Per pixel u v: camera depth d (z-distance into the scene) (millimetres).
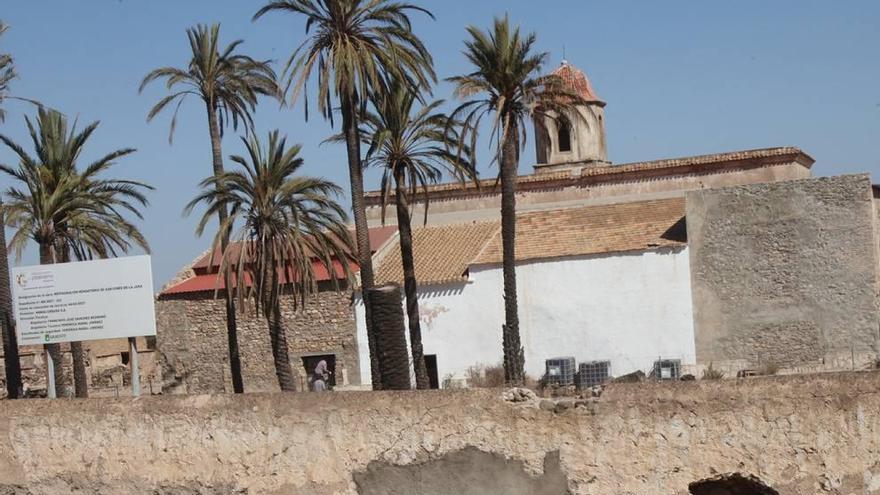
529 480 14984
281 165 34938
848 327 40250
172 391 47500
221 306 47156
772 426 14094
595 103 57750
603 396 14758
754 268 41406
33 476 17844
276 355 35656
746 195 41562
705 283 41906
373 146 35875
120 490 17266
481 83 35969
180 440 16922
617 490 14594
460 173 35844
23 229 35438
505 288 37719
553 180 52375
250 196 35125
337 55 32000
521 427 15062
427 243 48000
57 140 36844
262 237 35219
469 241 47344
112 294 26422
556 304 43125
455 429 15367
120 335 26375
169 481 16938
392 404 15703
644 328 42344
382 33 32969
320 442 16031
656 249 42312
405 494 15555
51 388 27969
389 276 45156
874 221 40500
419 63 33281
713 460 14289
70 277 26656
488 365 43438
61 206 35656
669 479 14406
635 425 14578
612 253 42688
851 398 13852
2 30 32781
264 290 35312
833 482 13852
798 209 40938
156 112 39469
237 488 16469
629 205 46938
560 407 14922
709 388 14367
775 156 49469
